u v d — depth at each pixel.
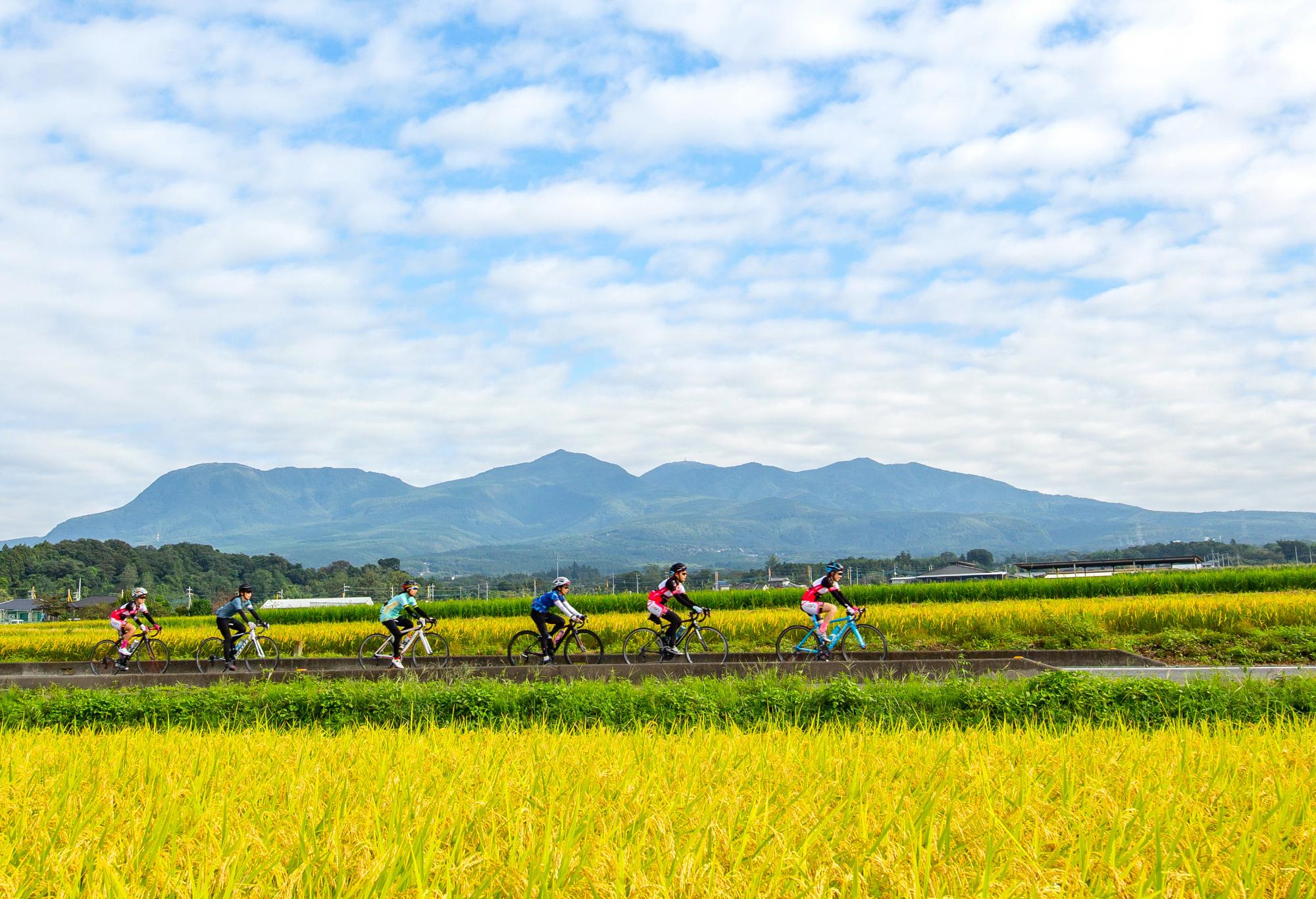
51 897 4.07
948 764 6.93
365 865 4.29
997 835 4.79
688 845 4.64
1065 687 11.05
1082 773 6.48
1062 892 4.04
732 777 6.47
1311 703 10.34
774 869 4.25
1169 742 7.80
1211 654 21.23
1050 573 80.81
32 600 146.62
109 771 6.92
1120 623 24.67
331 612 44.50
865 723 10.51
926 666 16.25
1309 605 24.50
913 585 38.16
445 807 5.48
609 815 5.39
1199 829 5.02
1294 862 4.53
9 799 5.77
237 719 12.82
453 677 16.22
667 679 13.37
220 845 4.67
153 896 4.08
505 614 38.88
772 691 12.00
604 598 38.03
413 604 20.56
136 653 24.03
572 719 12.16
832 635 19.00
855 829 5.03
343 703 12.80
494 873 4.24
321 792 6.09
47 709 13.05
